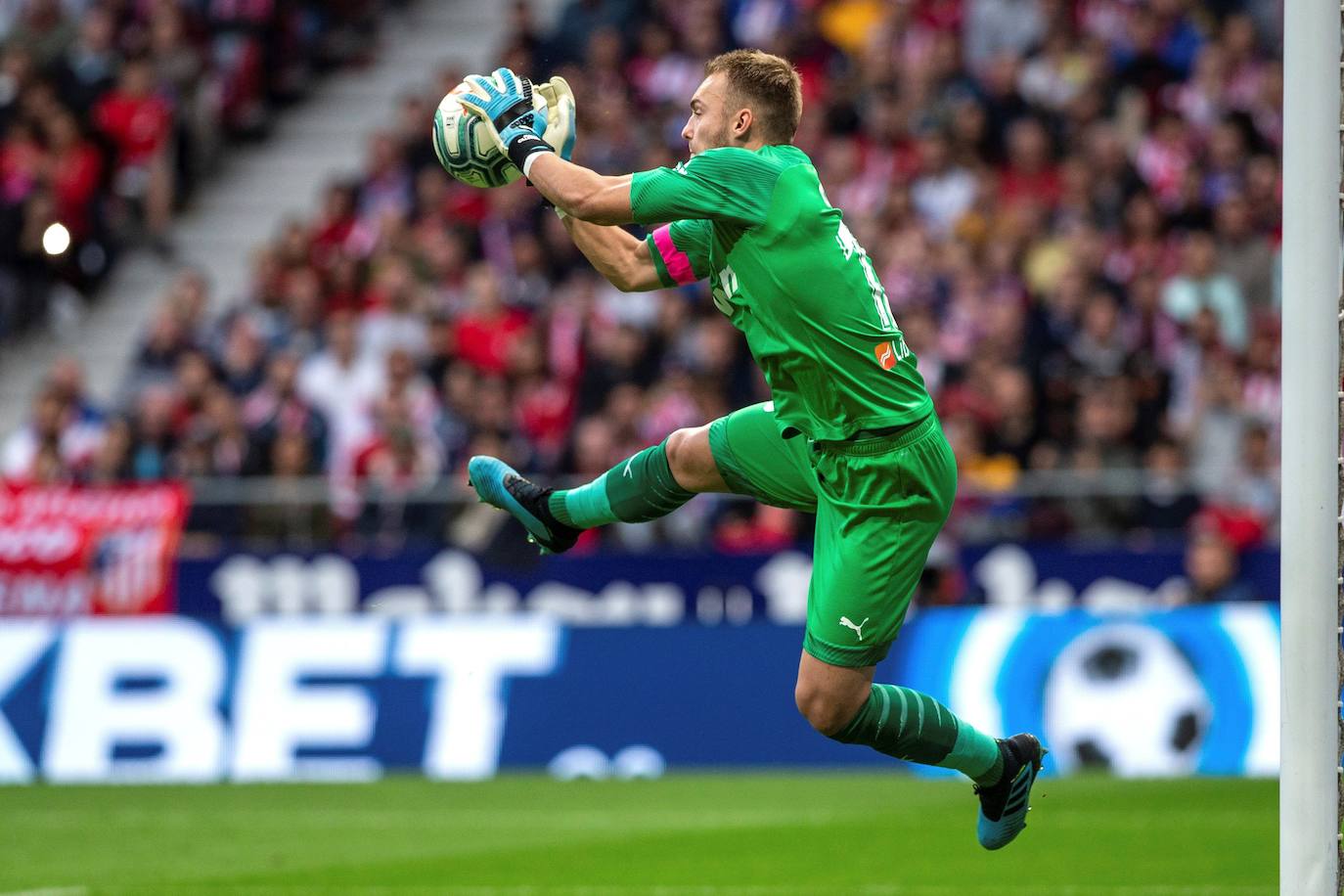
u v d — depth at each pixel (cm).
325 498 4181
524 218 5041
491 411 4412
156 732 3853
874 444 1717
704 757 3766
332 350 4794
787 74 1747
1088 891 2353
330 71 6184
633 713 3800
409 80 6128
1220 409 4172
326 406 4750
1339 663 1556
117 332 5559
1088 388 4200
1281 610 1565
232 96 5988
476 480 1975
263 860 2716
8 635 3938
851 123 5175
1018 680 3662
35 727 3884
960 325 4516
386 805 3325
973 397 4172
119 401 4941
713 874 2528
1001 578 3897
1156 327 4378
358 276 5056
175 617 3925
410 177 5334
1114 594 3841
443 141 1777
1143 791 3325
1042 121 4975
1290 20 1567
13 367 5481
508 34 5878
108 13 5841
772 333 1717
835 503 1755
